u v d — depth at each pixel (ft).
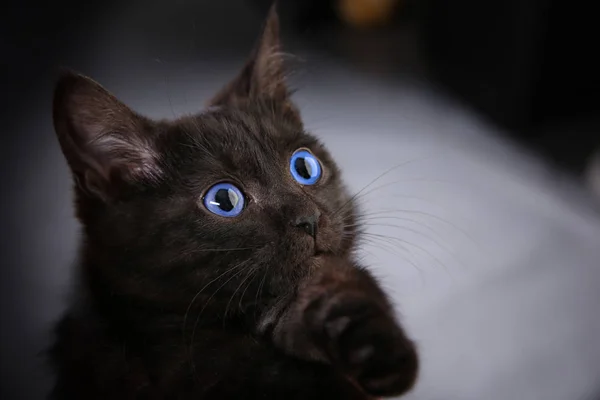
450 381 1.60
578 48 2.40
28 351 1.50
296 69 1.60
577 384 1.61
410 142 2.38
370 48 3.09
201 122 1.13
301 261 1.06
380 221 1.81
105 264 1.07
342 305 0.96
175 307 1.06
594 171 2.27
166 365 1.03
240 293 1.05
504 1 2.42
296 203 1.08
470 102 2.68
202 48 2.78
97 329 1.06
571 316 1.77
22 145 2.12
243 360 1.02
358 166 2.17
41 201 1.91
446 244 1.92
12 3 2.70
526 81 2.44
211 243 1.05
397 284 1.76
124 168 1.09
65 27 2.72
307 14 3.24
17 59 2.48
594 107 2.56
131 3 3.08
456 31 2.69
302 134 1.20
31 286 1.67
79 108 1.07
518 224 2.05
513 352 1.68
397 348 0.92
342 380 0.99
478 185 2.19
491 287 1.82
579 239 2.01
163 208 1.06
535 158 2.40
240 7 3.22
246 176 1.09
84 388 1.03
